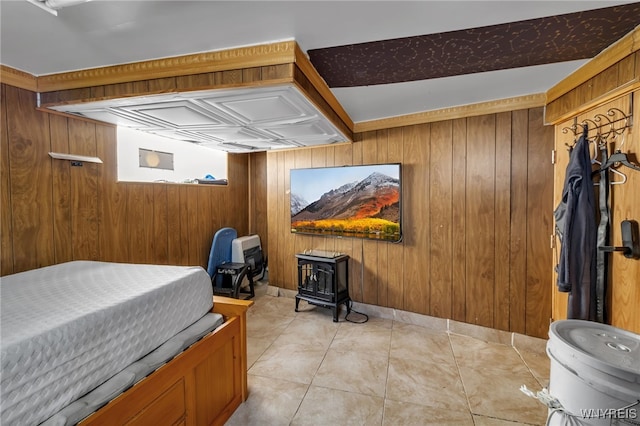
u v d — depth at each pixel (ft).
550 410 3.69
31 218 6.56
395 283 10.60
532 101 8.02
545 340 8.30
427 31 4.75
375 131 10.67
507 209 8.63
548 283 8.20
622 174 5.46
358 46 5.26
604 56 5.51
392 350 8.57
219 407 5.82
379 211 10.62
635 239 5.12
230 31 4.72
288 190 12.84
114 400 3.76
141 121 7.91
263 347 8.79
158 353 4.71
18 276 5.69
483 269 9.05
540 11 4.24
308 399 6.56
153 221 9.80
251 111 6.92
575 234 5.95
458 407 6.28
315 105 6.46
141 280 5.44
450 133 9.36
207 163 13.33
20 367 3.09
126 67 5.88
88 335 3.76
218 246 12.35
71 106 6.51
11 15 4.15
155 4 3.92
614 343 3.59
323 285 10.86
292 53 5.02
